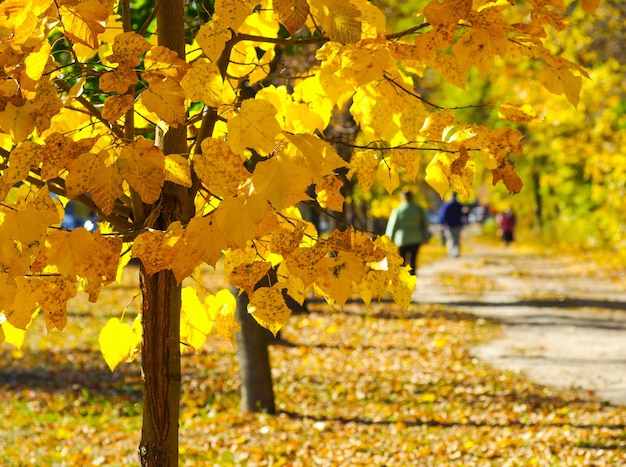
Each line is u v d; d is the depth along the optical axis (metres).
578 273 28.42
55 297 2.78
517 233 62.44
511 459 7.83
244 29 3.71
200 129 3.35
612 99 22.97
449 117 3.21
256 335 9.99
